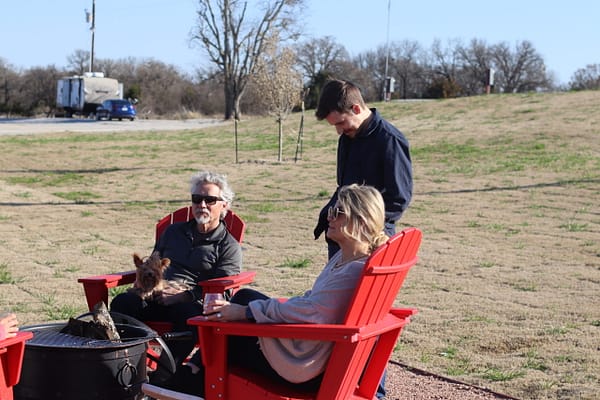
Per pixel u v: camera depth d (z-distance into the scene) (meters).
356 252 3.89
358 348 3.72
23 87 69.44
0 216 14.61
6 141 30.84
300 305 3.82
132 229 13.34
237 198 16.92
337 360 3.69
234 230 5.88
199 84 72.38
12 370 3.74
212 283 5.23
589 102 29.27
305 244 11.66
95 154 26.56
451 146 23.27
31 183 20.22
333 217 3.91
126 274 5.42
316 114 4.82
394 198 4.68
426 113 31.39
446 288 8.55
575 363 5.84
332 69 72.38
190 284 5.49
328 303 3.79
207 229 5.56
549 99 31.11
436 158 21.38
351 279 3.80
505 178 17.94
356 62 81.69
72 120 50.19
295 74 23.14
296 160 23.05
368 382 4.16
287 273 9.43
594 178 17.47
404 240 3.74
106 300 5.31
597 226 12.77
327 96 4.74
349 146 4.91
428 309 7.58
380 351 4.13
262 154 24.97
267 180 19.67
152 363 5.28
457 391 5.27
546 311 7.48
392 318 4.11
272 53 23.25
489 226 12.91
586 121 25.47
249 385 3.88
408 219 13.67
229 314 3.90
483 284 8.76
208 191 5.46
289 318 3.83
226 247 5.57
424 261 10.12
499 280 8.97
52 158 25.56
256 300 3.98
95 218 14.64
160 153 26.58
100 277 5.34
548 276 9.17
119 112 49.25
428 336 6.62
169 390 4.12
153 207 16.17
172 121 50.75
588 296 8.14
